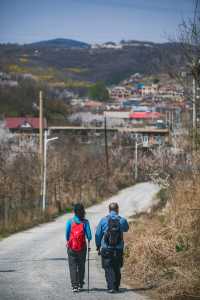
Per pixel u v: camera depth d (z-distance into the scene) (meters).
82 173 69.12
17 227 36.09
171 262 17.16
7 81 173.12
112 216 15.15
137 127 136.00
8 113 151.12
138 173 98.38
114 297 14.62
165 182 28.78
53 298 14.48
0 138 89.94
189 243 17.72
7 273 18.75
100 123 153.50
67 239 15.48
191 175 23.62
